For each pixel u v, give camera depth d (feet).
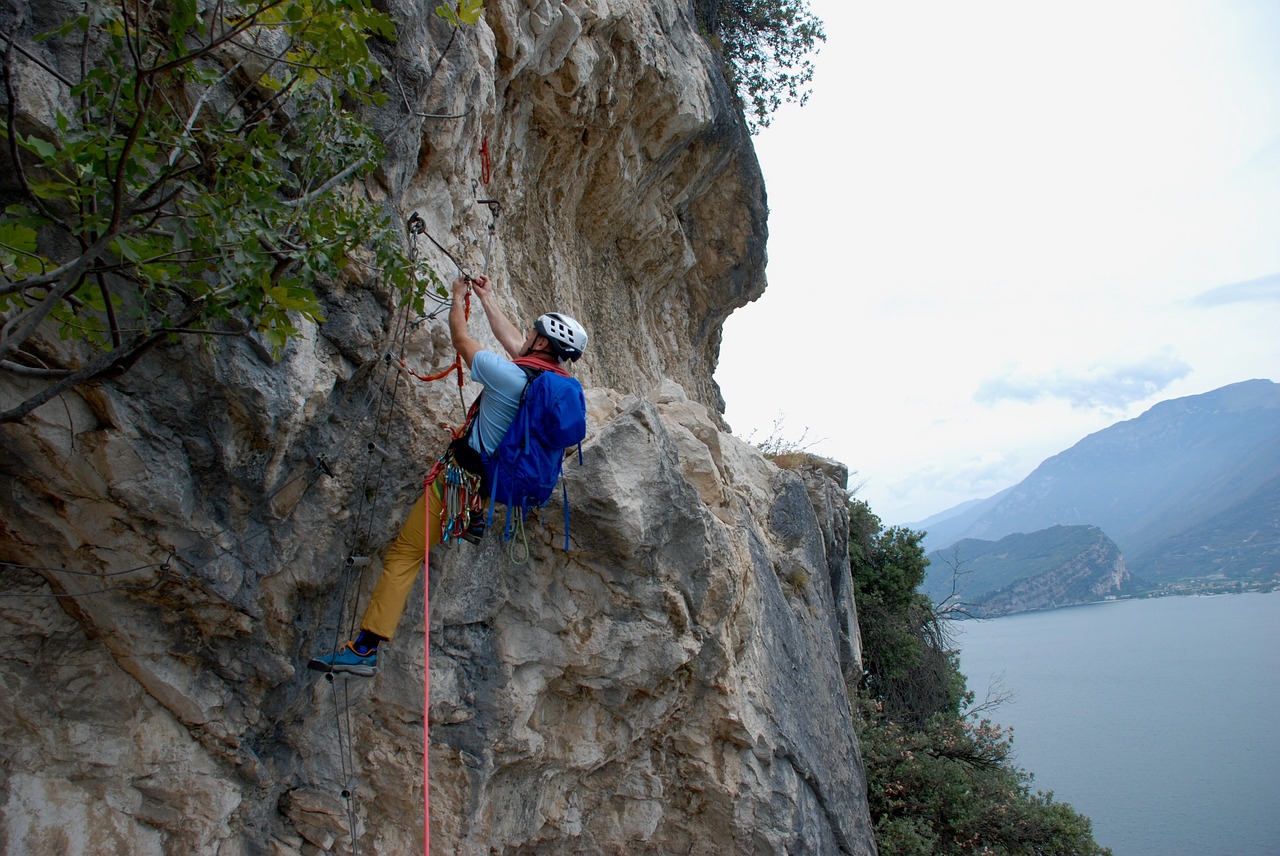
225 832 13.76
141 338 9.90
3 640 12.13
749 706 21.27
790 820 21.35
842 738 27.30
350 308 13.14
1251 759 193.88
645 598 17.72
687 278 44.16
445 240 16.62
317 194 11.28
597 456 16.47
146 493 11.51
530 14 20.83
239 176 10.11
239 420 11.87
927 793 40.57
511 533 16.52
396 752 15.74
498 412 13.16
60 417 10.86
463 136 16.70
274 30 12.09
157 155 10.30
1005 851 39.06
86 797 12.68
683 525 18.25
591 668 17.42
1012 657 422.41
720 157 36.88
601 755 18.42
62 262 10.66
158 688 13.04
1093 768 190.49
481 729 16.17
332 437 13.42
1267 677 332.80
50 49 10.46
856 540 56.59
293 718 14.70
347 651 13.23
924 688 54.85
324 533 13.66
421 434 14.79
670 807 20.25
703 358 48.62
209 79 10.52
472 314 17.61
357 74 11.05
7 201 10.43
